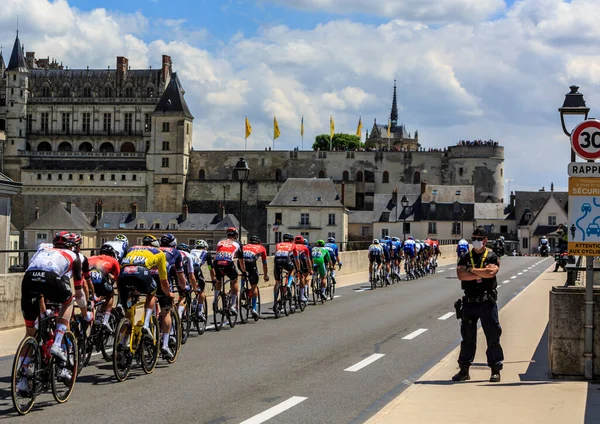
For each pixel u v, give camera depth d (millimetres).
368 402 10258
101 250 13328
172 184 143375
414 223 124938
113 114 156125
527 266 54906
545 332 17297
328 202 124188
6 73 152500
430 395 10398
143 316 12148
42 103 156250
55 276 9945
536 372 12180
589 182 11383
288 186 126500
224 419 9258
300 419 9289
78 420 9133
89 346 12625
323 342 15977
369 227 127875
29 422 9016
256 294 19750
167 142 143875
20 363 9375
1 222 37656
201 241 17688
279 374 12281
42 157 148000
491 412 9344
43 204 143750
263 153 149250
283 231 124562
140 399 10328
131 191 143500
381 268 33062
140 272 11812
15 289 17453
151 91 156500
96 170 143250
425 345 15680
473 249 11570
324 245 26828
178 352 14375
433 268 44906
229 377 11977
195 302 16875
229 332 17500
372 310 22891
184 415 9438
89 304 12641
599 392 10539
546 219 118500
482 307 11430
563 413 9258
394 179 150625
